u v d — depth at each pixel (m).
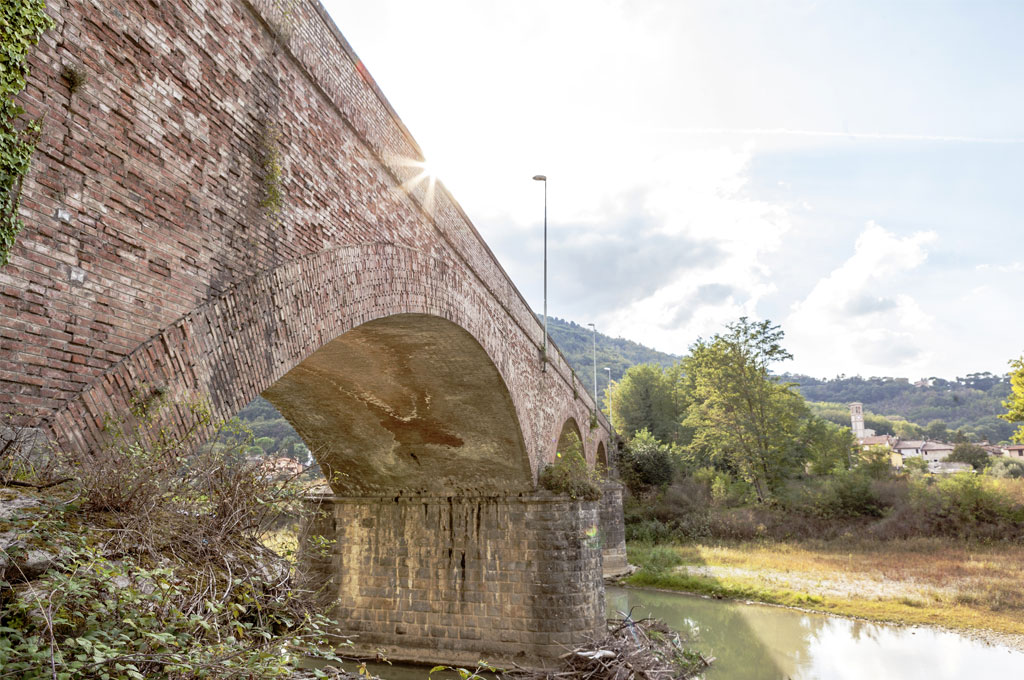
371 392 18.02
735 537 46.94
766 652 21.83
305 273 8.68
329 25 9.43
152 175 6.36
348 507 22.02
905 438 158.75
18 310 5.07
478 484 21.11
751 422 54.59
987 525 41.28
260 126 7.91
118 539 4.43
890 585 31.88
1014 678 19.12
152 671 3.76
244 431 6.29
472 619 20.22
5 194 4.91
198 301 6.86
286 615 5.38
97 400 5.65
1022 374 41.91
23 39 5.02
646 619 22.42
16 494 4.25
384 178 11.18
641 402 75.94
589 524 21.30
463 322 14.75
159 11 6.50
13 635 3.41
